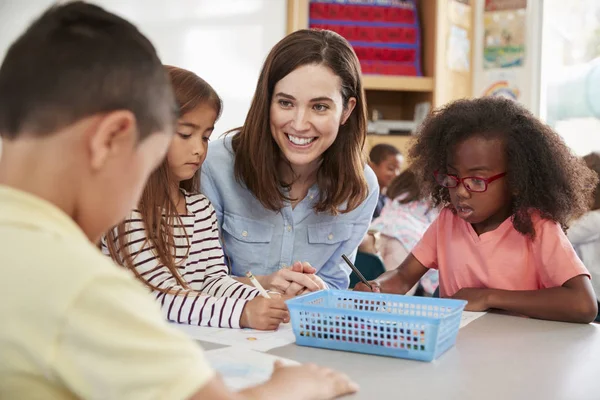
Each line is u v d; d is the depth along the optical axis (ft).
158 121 2.29
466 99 5.45
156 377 2.03
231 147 5.62
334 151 5.40
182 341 2.15
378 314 3.47
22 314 1.97
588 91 11.48
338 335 3.58
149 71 2.26
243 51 11.73
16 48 2.22
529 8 11.84
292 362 3.27
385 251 8.91
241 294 4.65
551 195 4.91
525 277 5.04
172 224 4.65
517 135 4.87
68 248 2.04
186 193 5.08
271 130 5.14
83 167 2.19
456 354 3.55
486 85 12.41
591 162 8.16
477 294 4.75
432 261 5.67
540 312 4.50
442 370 3.26
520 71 11.99
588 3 11.46
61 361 1.99
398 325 3.43
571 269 4.68
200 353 2.18
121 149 2.21
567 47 11.75
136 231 4.45
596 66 11.37
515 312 4.61
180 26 11.35
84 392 2.02
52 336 1.97
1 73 2.22
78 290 1.97
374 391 2.90
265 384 2.61
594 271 8.21
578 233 8.14
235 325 4.09
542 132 5.02
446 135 5.11
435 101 12.23
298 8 11.87
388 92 13.44
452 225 5.46
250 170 5.31
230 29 11.64
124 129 2.19
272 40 11.90
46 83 2.13
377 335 3.49
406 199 9.04
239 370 3.13
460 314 3.75
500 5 12.17
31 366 2.01
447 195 5.51
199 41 11.48
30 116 2.14
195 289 4.94
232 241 5.64
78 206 2.24
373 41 12.35
